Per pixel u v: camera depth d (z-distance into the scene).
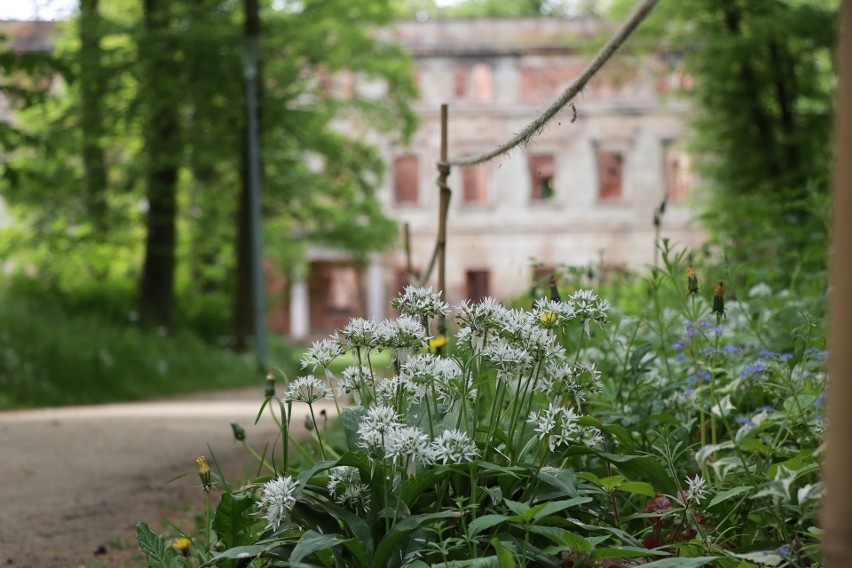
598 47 28.12
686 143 26.92
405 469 2.79
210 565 2.91
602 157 48.44
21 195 26.84
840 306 1.47
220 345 26.94
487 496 2.93
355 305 48.75
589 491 3.04
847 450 1.46
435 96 48.03
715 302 3.85
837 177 1.47
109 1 29.81
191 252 32.03
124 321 25.94
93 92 25.75
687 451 3.80
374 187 31.69
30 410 15.96
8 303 23.55
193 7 25.80
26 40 40.50
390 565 2.71
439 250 4.36
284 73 27.55
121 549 5.28
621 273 7.08
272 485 2.77
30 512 6.59
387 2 30.22
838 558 1.46
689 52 25.08
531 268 6.65
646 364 4.43
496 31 47.91
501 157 3.46
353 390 3.14
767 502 3.01
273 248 33.09
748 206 8.27
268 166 28.33
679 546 2.97
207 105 26.00
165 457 9.07
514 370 3.06
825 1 23.20
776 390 4.02
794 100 23.67
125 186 26.86
